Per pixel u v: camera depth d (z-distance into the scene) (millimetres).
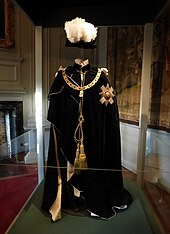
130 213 1400
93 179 1361
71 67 1379
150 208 1486
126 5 1859
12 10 2523
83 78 1331
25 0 1796
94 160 1360
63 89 1343
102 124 1351
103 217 1331
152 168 1928
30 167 2025
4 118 2705
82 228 1254
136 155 2344
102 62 2355
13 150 2252
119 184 1441
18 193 1749
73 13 1923
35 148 2156
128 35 2496
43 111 2164
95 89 1331
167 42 2006
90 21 1903
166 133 2055
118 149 1402
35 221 1314
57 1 1809
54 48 2193
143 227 1275
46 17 1975
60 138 1364
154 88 2137
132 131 2510
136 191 1671
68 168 1381
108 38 2383
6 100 2645
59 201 1366
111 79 2543
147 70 1991
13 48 2645
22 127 2686
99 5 1876
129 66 2535
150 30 1893
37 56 2061
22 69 2740
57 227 1263
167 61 2012
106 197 1407
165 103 2066
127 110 2600
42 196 1580
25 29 2670
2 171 2010
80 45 1297
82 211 1394
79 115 1331
